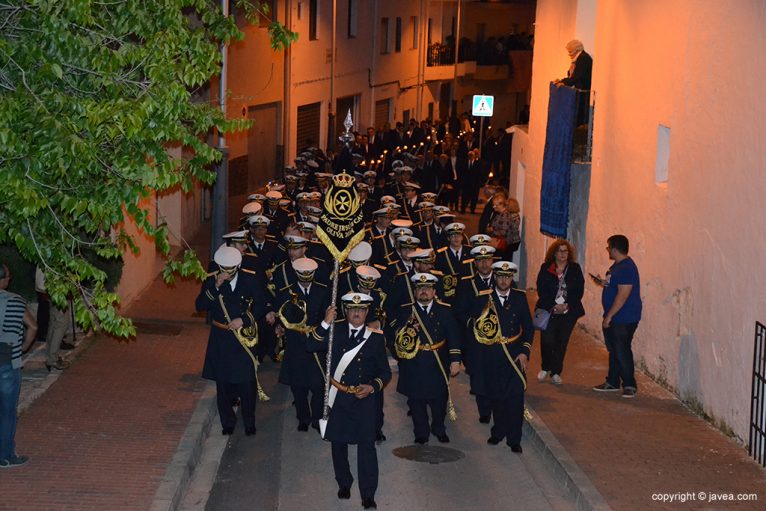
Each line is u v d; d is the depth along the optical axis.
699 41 12.24
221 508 9.21
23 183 7.30
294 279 12.33
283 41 10.59
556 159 17.95
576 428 11.25
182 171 9.11
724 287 11.30
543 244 20.28
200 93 21.25
